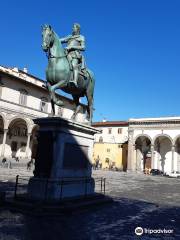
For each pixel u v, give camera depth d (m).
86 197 11.41
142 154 61.81
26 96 46.72
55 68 10.94
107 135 68.75
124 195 17.33
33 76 53.19
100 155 66.50
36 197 10.23
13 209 9.46
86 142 12.16
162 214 11.30
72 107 54.03
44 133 10.80
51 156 10.48
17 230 7.48
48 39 10.72
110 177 35.56
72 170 11.21
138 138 61.19
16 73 50.38
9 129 46.75
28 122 46.72
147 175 50.66
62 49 11.26
